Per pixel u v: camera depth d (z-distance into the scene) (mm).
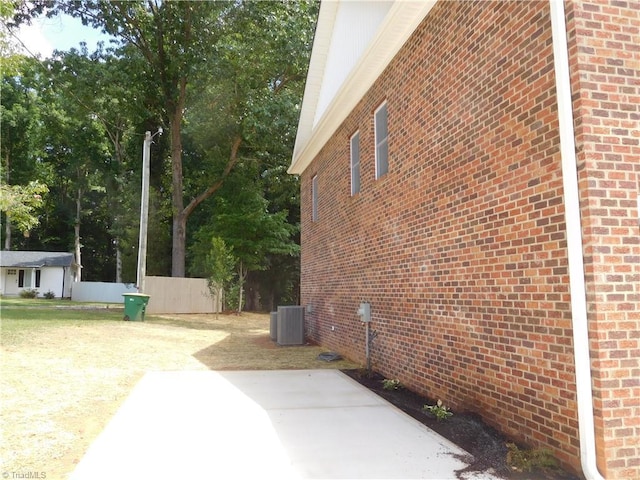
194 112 26891
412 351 6914
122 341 11000
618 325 3654
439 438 4695
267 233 26391
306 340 13211
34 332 11039
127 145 33531
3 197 10430
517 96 4609
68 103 28531
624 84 3898
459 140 5691
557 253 4039
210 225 27469
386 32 7180
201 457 4117
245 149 28219
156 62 26156
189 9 24500
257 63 25438
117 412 5469
